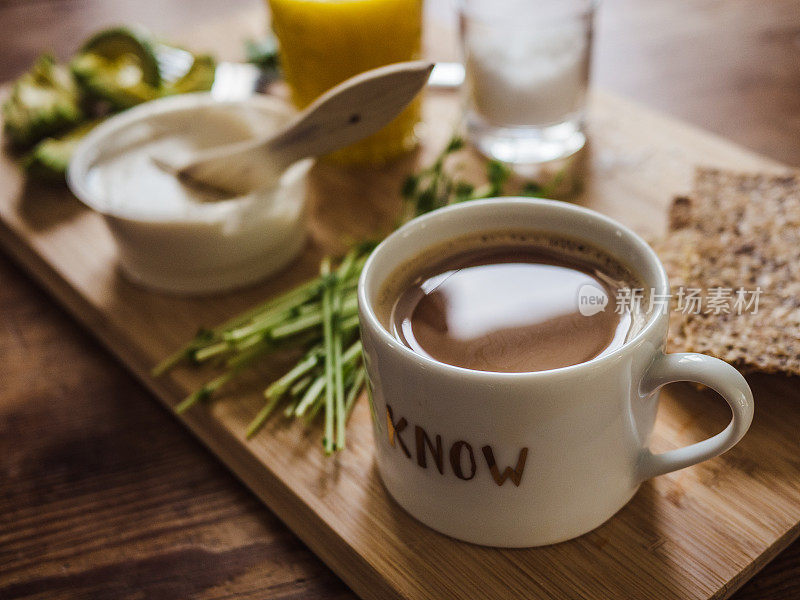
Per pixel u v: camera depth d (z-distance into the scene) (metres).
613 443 0.39
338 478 0.44
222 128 0.59
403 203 0.60
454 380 0.37
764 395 0.46
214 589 0.43
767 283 0.48
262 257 0.54
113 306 0.54
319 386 0.46
